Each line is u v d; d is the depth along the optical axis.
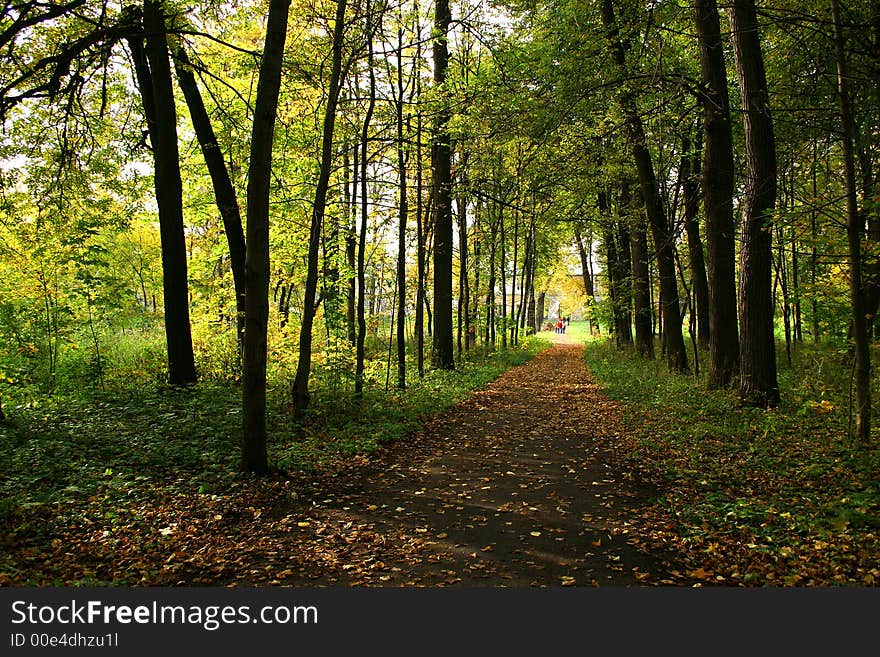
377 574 5.02
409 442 10.38
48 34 10.79
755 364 11.11
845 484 6.48
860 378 7.96
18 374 11.82
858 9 11.13
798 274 17.36
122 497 6.61
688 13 13.55
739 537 5.45
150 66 12.01
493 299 29.72
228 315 15.73
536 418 12.97
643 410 12.27
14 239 12.68
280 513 6.55
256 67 12.46
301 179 15.45
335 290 16.30
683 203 17.94
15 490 6.57
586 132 14.99
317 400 12.08
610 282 27.31
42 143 11.89
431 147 16.67
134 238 25.27
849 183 7.72
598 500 6.99
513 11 13.65
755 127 11.07
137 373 13.47
